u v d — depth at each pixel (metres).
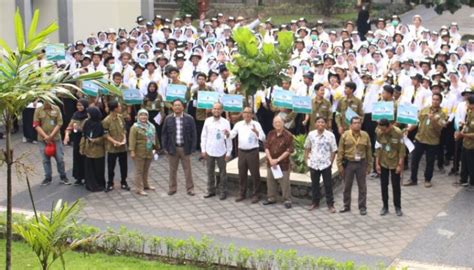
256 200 14.18
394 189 13.37
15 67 8.23
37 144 18.44
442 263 11.23
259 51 14.18
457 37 23.91
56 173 16.17
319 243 12.10
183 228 12.82
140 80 17.83
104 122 14.70
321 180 14.04
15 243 11.87
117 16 27.64
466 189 14.93
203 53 21.56
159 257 11.23
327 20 36.62
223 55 19.97
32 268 10.83
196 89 17.28
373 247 11.93
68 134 15.45
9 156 8.49
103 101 17.00
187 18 25.42
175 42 21.95
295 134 16.67
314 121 16.03
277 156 13.70
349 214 13.49
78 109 15.08
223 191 14.40
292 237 12.38
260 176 14.29
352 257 11.48
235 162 15.30
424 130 14.91
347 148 13.38
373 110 15.00
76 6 25.42
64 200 14.39
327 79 17.70
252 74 14.01
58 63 18.39
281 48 14.21
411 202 14.16
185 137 14.47
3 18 22.00
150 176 15.93
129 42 21.59
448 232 12.55
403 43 22.62
